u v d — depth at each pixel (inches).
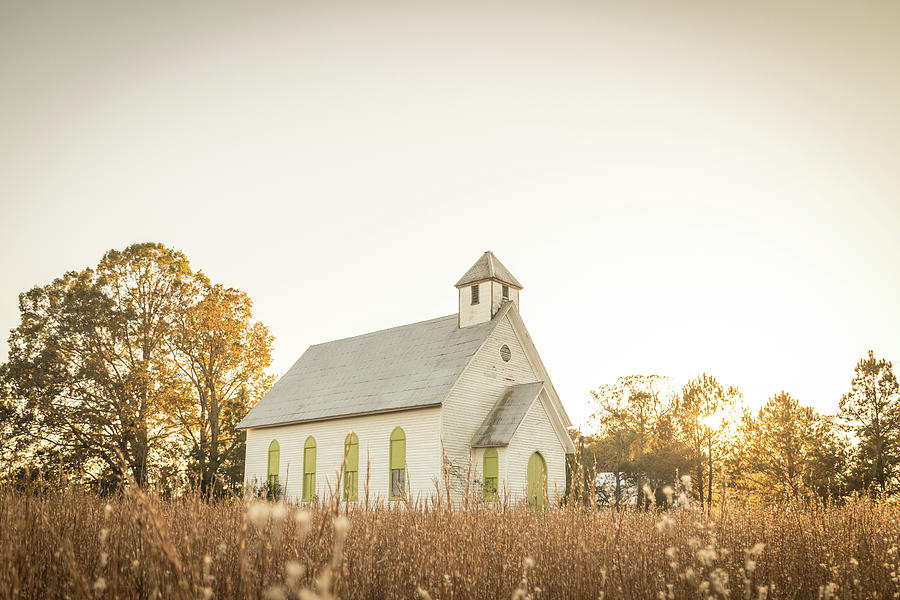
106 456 1401.3
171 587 152.6
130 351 1549.0
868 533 285.3
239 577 165.8
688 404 1700.3
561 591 208.1
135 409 1437.0
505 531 248.8
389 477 1192.2
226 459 1577.3
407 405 1182.9
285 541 202.8
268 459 1457.9
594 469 314.5
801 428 1385.3
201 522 232.8
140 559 172.6
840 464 1294.3
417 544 222.8
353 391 1350.9
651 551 234.8
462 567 207.9
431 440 1146.7
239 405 1636.3
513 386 1248.2
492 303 1286.9
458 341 1280.8
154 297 1632.6
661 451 1796.3
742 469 1421.0
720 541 254.5
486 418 1201.4
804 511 339.9
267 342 1733.5
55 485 308.3
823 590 193.3
